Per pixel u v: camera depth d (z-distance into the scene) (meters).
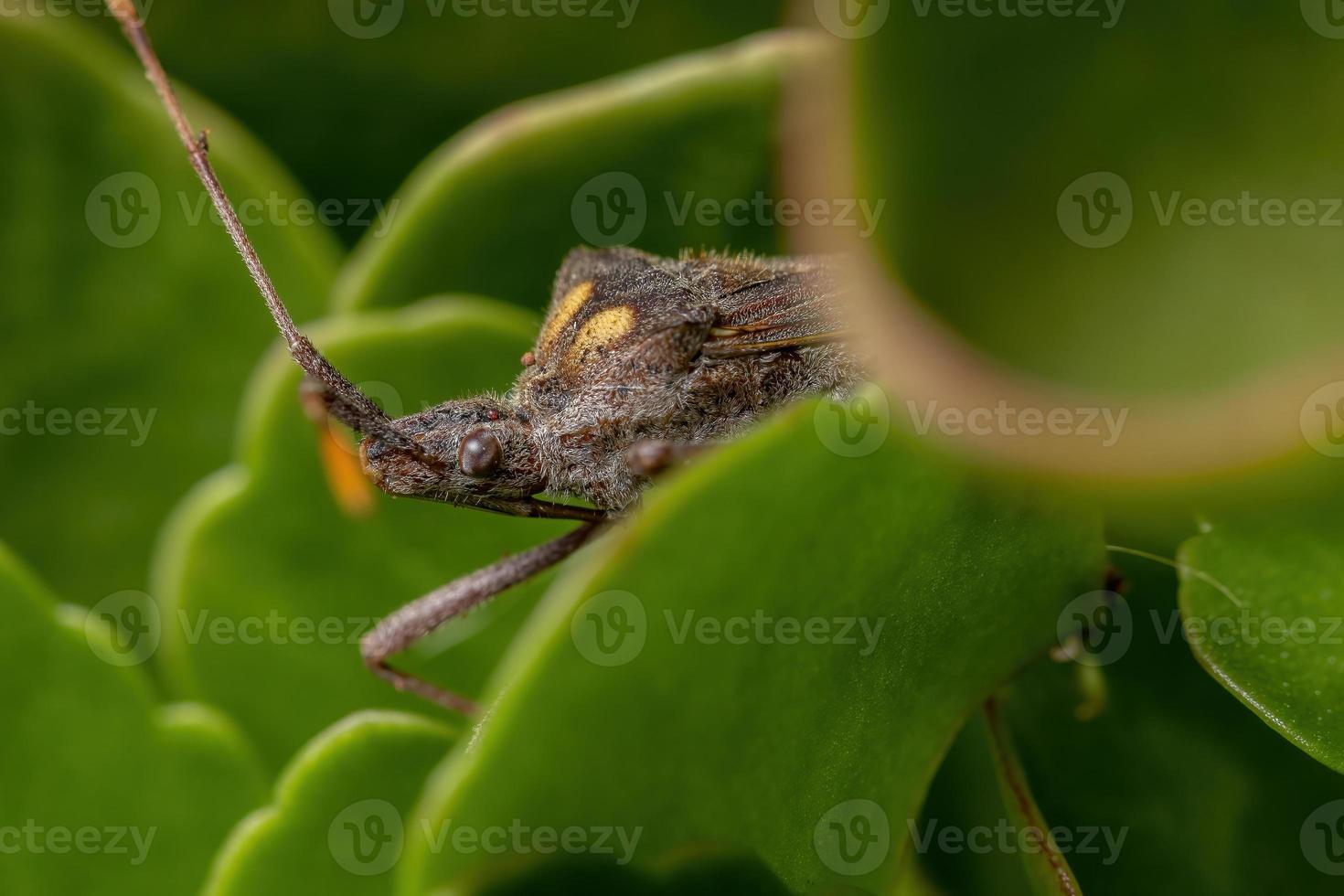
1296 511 0.05
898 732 0.05
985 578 0.05
